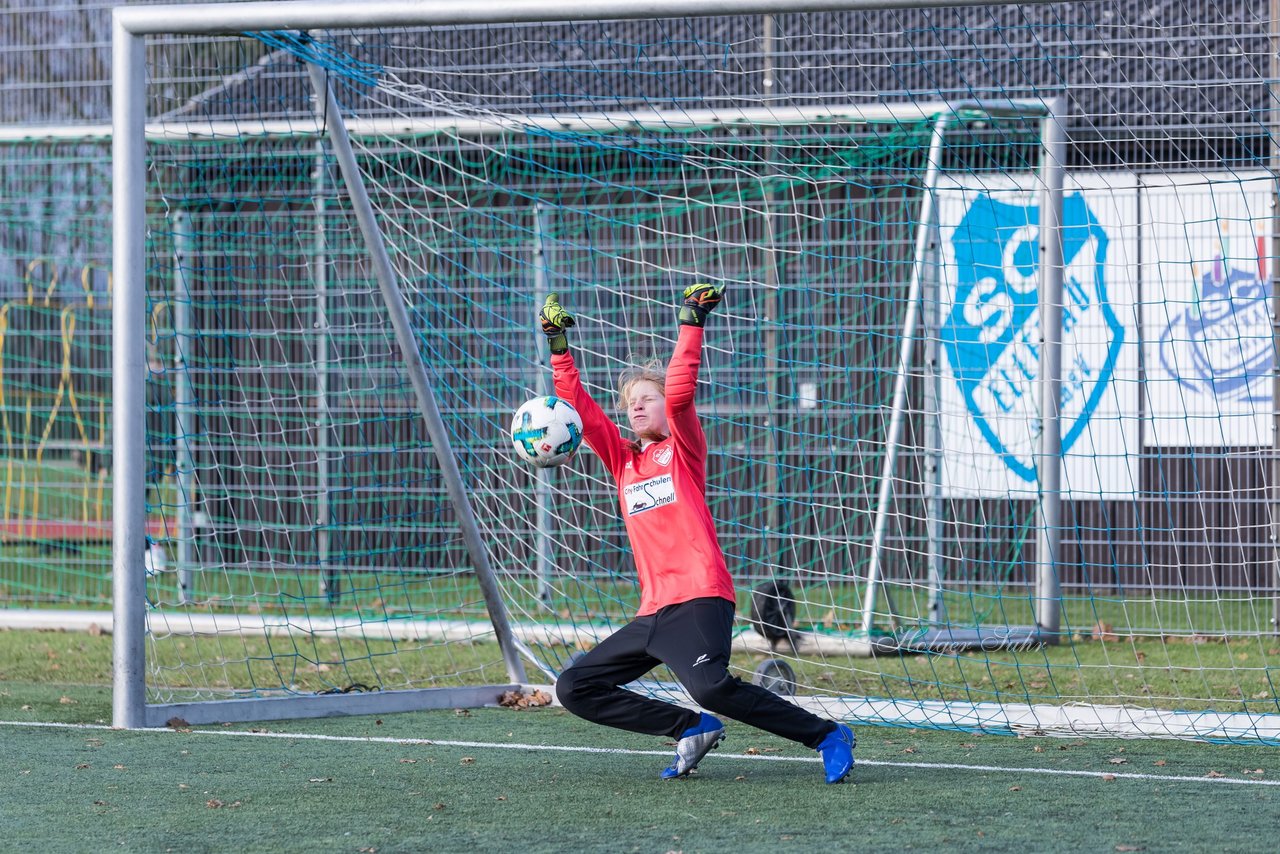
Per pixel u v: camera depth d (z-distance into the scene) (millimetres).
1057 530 27234
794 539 31375
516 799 14773
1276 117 27125
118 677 19062
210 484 34000
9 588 35094
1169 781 15609
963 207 28938
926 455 28578
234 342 34250
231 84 32969
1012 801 14578
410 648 27094
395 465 33438
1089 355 29406
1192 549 29906
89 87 34281
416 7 18547
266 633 24922
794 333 31906
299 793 15062
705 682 14883
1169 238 28719
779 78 30969
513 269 32875
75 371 34844
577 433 16000
